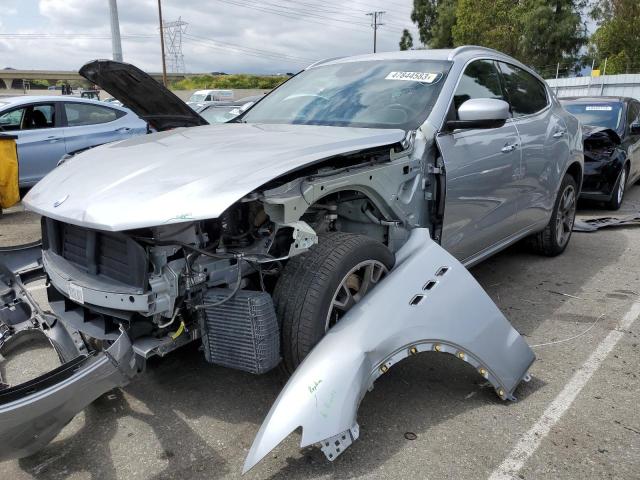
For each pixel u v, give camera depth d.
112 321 2.61
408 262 2.85
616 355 3.41
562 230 5.47
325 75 4.22
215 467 2.42
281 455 2.47
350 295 2.77
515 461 2.42
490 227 3.92
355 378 2.36
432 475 2.33
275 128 3.40
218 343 2.52
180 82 60.47
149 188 2.36
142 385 3.08
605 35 30.52
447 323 2.71
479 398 2.91
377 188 2.90
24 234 6.88
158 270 2.36
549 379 3.12
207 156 2.63
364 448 2.50
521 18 34.66
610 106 8.73
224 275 2.50
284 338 2.57
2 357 2.95
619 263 5.32
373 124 3.44
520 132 4.18
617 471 2.36
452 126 3.37
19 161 8.25
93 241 2.56
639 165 9.59
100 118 9.30
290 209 2.40
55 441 2.63
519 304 4.24
